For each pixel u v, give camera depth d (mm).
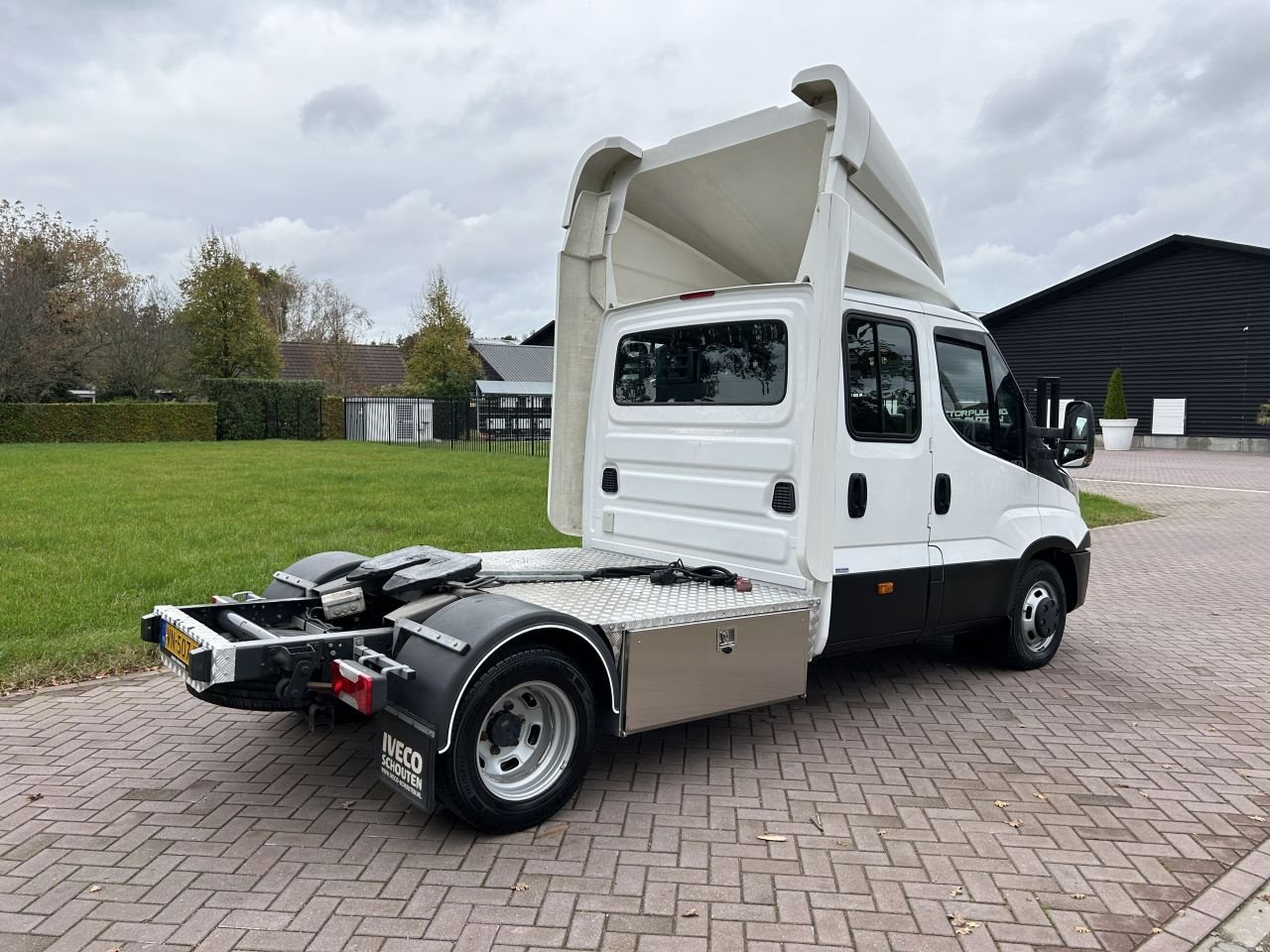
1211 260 30688
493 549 9719
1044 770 4289
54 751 4359
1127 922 2988
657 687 3832
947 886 3197
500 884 3162
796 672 4328
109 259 37562
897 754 4461
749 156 4785
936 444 5035
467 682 3326
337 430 37031
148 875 3197
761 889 3152
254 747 4438
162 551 9047
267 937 2818
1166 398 32125
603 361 5637
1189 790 4070
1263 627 7324
